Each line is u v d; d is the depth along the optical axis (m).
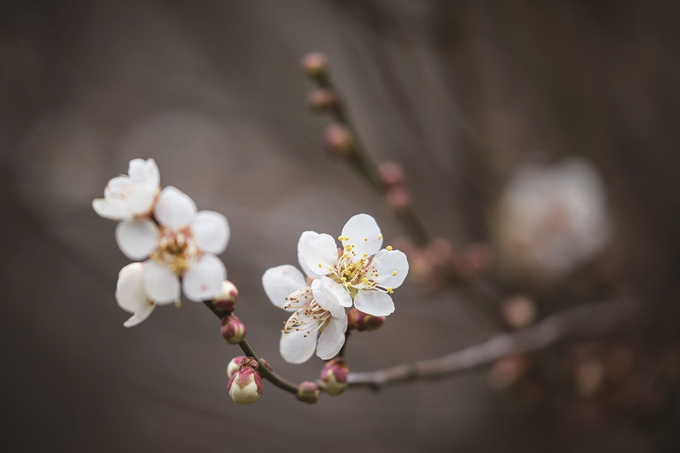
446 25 0.54
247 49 0.74
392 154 0.65
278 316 0.61
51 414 0.73
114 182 0.34
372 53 0.55
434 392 0.69
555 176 0.59
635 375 0.54
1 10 0.71
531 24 0.58
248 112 0.74
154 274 0.33
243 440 0.67
